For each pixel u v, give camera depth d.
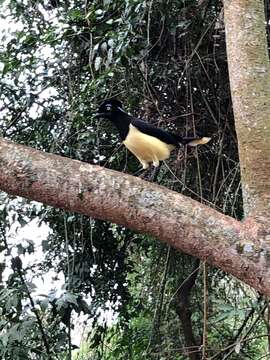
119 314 4.96
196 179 4.45
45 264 4.92
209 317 4.99
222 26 4.15
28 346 3.96
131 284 5.34
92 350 5.07
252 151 2.26
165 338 5.07
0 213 4.29
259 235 1.83
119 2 3.97
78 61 4.47
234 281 4.82
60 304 3.75
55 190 1.88
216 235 1.82
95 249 4.91
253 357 4.78
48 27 4.43
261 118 2.32
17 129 4.79
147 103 4.27
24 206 4.59
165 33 4.15
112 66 3.93
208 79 4.15
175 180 4.31
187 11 4.07
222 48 4.16
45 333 4.04
